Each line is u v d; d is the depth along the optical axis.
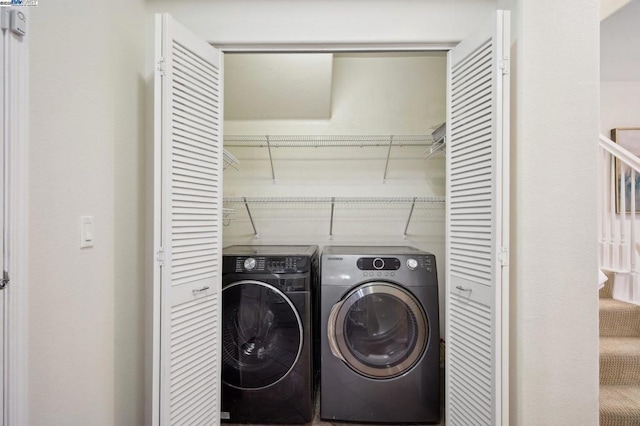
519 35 1.39
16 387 0.95
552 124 1.38
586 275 1.37
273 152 2.62
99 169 1.30
